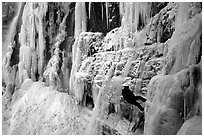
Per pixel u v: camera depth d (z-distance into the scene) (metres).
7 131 9.74
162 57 5.24
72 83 8.16
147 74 5.39
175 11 5.32
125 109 5.71
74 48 8.20
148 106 4.61
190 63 3.95
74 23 9.25
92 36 7.76
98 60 7.28
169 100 4.00
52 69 9.42
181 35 4.44
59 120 7.74
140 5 6.33
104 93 6.32
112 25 7.69
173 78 4.10
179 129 3.72
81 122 7.19
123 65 6.17
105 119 6.12
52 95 8.95
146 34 5.98
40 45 10.33
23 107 9.60
